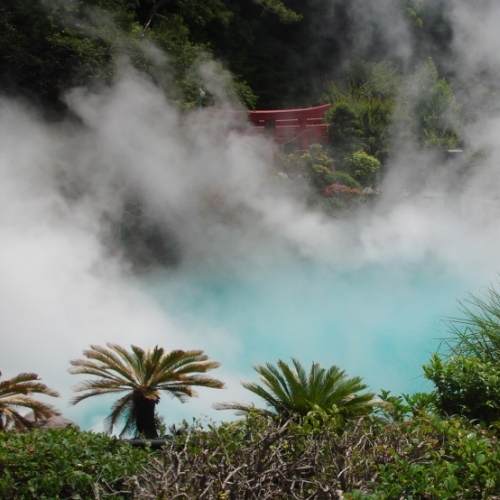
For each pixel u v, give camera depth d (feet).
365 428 17.04
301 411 22.13
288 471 14.02
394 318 41.16
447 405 19.36
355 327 39.81
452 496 12.17
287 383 23.61
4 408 25.41
